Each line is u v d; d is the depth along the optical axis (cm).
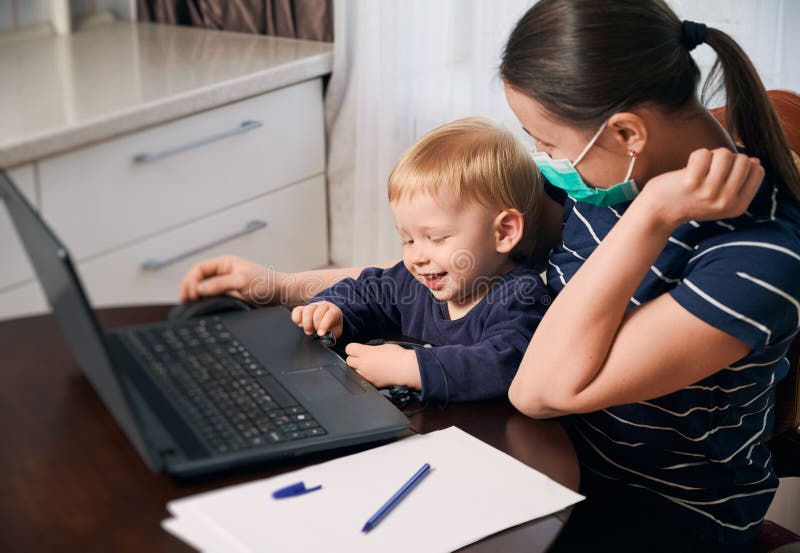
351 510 85
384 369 109
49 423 94
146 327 109
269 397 98
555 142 103
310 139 235
